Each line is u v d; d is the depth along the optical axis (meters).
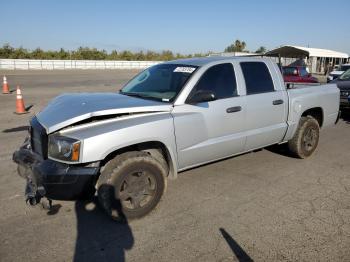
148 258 3.13
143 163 3.72
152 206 3.90
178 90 4.27
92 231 3.59
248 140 4.93
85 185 3.42
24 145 4.05
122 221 3.73
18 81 22.38
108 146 3.47
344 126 9.27
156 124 3.82
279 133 5.42
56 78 25.80
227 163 5.76
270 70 5.36
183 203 4.23
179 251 3.23
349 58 40.50
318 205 4.18
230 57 5.00
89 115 3.58
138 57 64.56
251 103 4.86
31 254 3.19
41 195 3.44
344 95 9.93
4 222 3.76
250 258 3.12
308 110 6.09
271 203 4.24
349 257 3.13
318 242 3.37
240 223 3.75
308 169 5.50
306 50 31.08
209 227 3.66
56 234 3.53
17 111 10.38
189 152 4.23
